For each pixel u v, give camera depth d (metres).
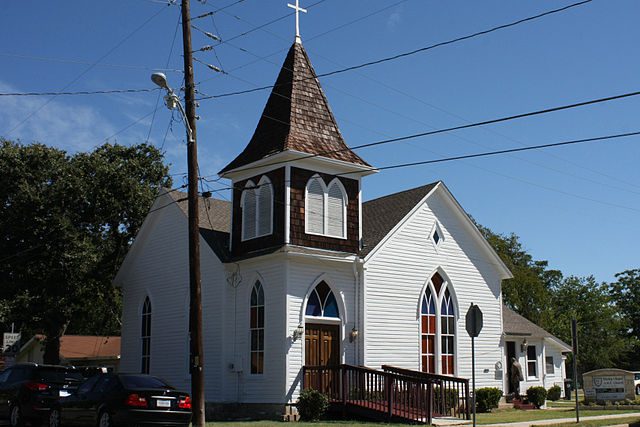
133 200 37.38
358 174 28.73
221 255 28.48
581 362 68.44
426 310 29.58
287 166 26.62
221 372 27.36
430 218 30.41
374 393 24.05
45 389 21.80
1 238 34.28
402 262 28.95
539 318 61.62
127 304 34.66
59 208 34.81
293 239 26.22
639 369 81.50
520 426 20.69
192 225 20.34
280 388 25.03
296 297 25.78
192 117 20.92
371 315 27.55
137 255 34.50
